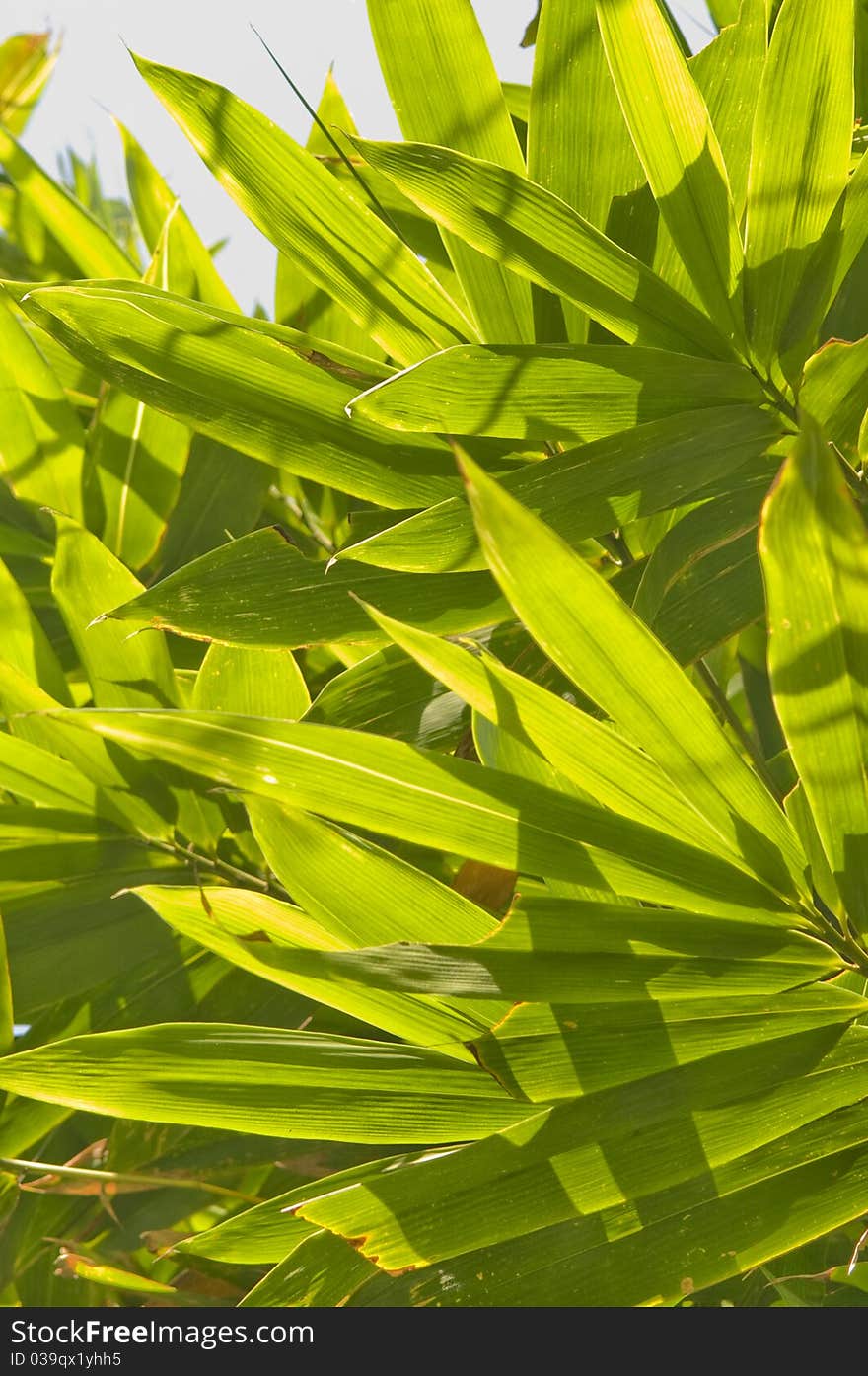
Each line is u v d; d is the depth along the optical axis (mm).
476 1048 1098
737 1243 1115
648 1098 1104
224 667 1278
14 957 1296
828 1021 1103
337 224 1170
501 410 1137
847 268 1144
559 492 1144
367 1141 1142
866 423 1129
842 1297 1237
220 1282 1299
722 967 1090
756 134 1109
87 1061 1128
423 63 1158
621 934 1082
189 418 1197
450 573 1206
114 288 1172
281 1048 1132
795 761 1059
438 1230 1111
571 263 1132
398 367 1210
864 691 1042
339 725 1235
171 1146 1295
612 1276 1116
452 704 1240
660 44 1101
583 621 1038
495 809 1075
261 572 1204
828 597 1024
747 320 1144
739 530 1160
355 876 1125
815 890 1090
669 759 1067
